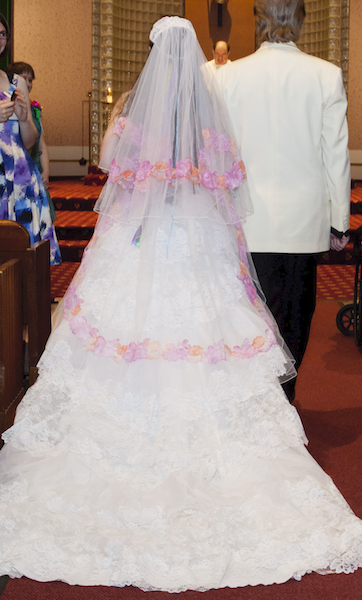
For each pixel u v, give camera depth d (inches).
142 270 83.9
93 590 69.8
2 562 72.1
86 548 73.4
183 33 86.3
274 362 87.3
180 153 85.3
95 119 476.1
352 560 73.8
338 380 146.7
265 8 97.7
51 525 75.0
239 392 82.5
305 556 73.9
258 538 75.0
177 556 72.0
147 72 86.5
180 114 85.2
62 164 486.3
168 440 79.0
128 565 71.0
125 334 83.5
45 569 71.7
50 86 472.7
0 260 108.3
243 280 91.7
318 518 77.5
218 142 88.2
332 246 112.7
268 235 100.9
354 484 96.5
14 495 78.2
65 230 307.7
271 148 98.9
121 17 460.1
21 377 110.7
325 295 235.3
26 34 461.4
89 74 473.4
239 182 91.0
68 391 84.7
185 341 82.0
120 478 78.1
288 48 98.7
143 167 84.9
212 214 88.5
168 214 85.9
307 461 83.4
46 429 83.9
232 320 88.2
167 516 74.8
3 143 131.0
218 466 79.7
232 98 99.3
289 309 106.0
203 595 69.1
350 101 478.9
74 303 88.0
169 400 80.0
